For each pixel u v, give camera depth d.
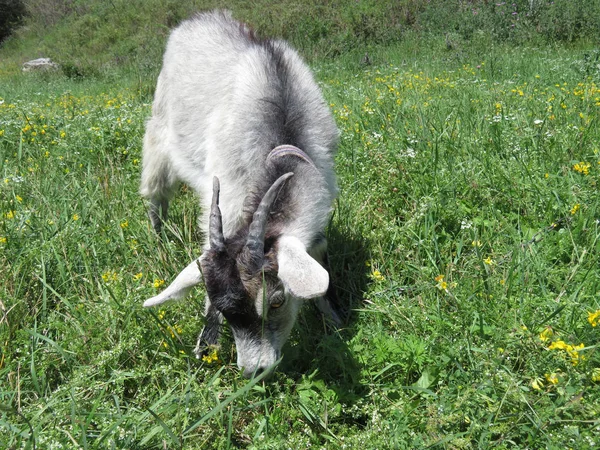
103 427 0.85
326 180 1.22
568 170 1.45
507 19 4.56
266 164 1.11
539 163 1.53
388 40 5.01
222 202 1.21
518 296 1.10
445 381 0.95
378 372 0.98
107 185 1.64
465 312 1.05
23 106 2.71
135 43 6.32
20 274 1.21
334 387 0.97
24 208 1.44
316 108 1.28
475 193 1.43
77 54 6.70
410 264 1.24
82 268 1.29
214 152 1.27
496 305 1.05
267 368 0.95
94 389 0.97
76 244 1.32
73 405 0.84
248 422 0.95
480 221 1.32
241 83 1.29
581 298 1.05
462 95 2.37
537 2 4.62
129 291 1.14
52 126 2.18
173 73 1.54
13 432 0.81
